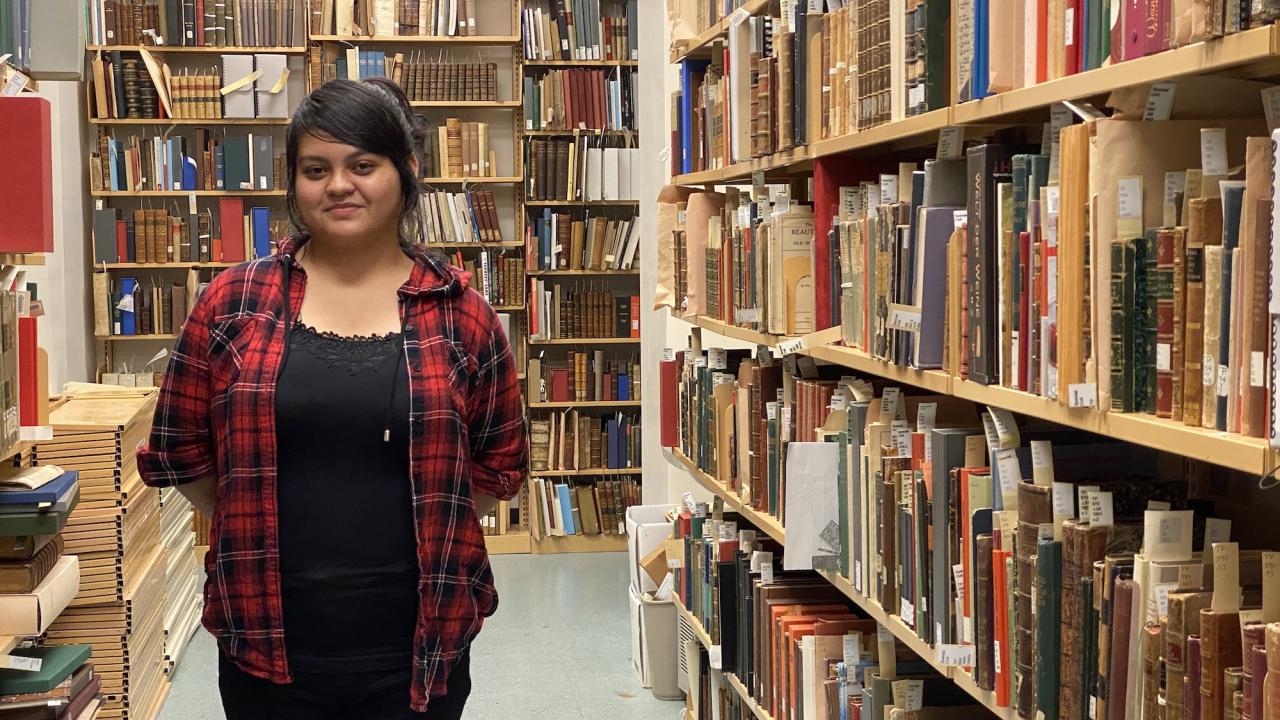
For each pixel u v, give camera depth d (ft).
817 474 8.04
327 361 6.11
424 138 6.69
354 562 6.13
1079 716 4.91
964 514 5.98
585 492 23.65
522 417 6.98
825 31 8.11
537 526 23.44
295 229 6.57
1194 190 4.41
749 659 9.94
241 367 6.08
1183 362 4.32
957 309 6.13
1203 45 4.01
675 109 12.66
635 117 23.58
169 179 22.67
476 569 6.45
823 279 8.39
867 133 7.21
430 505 6.20
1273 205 3.72
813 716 8.25
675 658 14.71
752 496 9.80
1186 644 4.26
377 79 6.48
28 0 10.34
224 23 22.68
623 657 16.34
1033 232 5.23
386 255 6.41
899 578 6.97
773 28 9.51
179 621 16.80
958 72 5.99
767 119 9.10
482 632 17.61
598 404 23.77
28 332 9.33
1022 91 5.32
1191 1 4.09
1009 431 5.76
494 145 24.17
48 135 8.87
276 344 6.13
